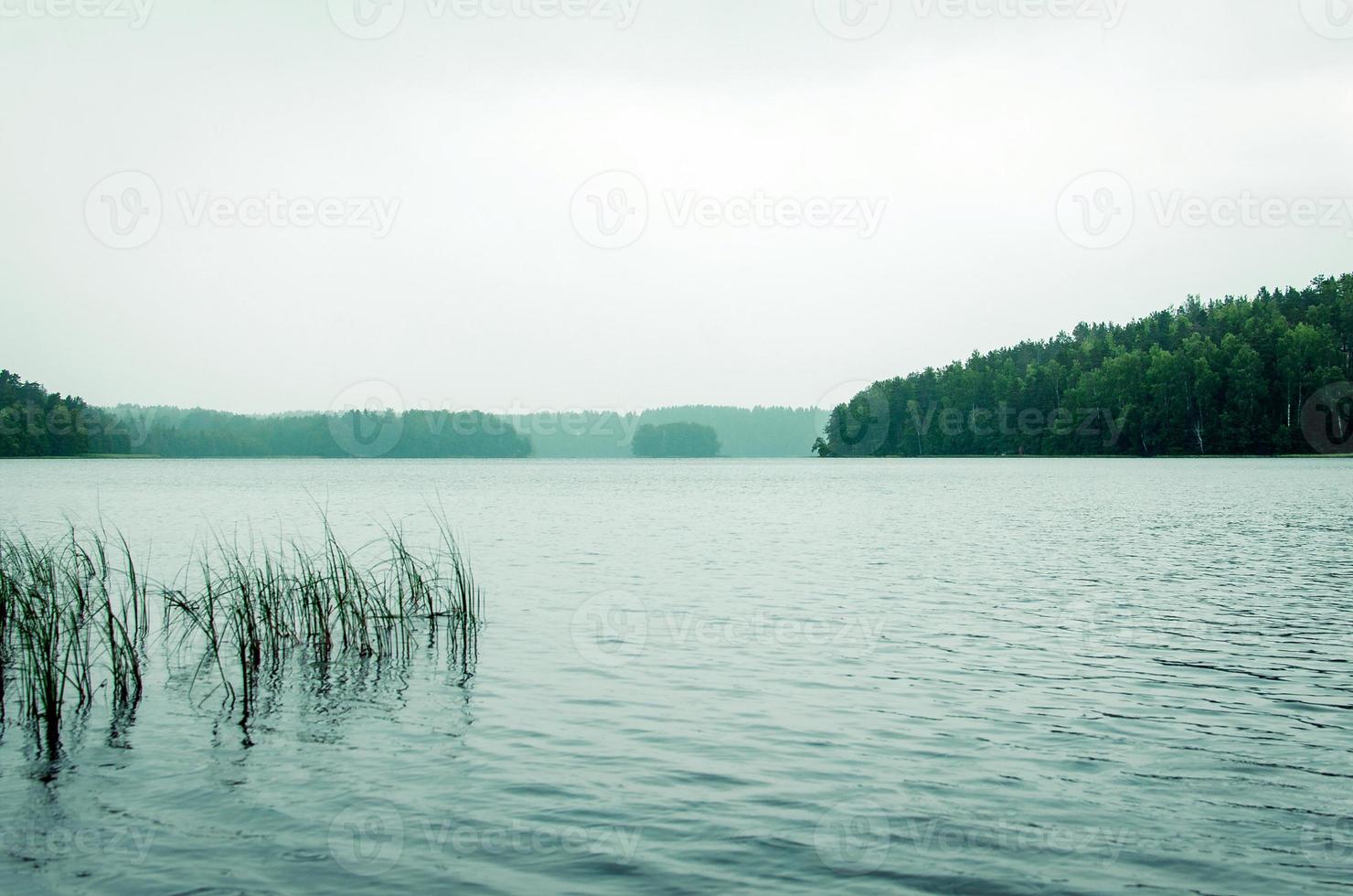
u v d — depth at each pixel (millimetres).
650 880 8227
